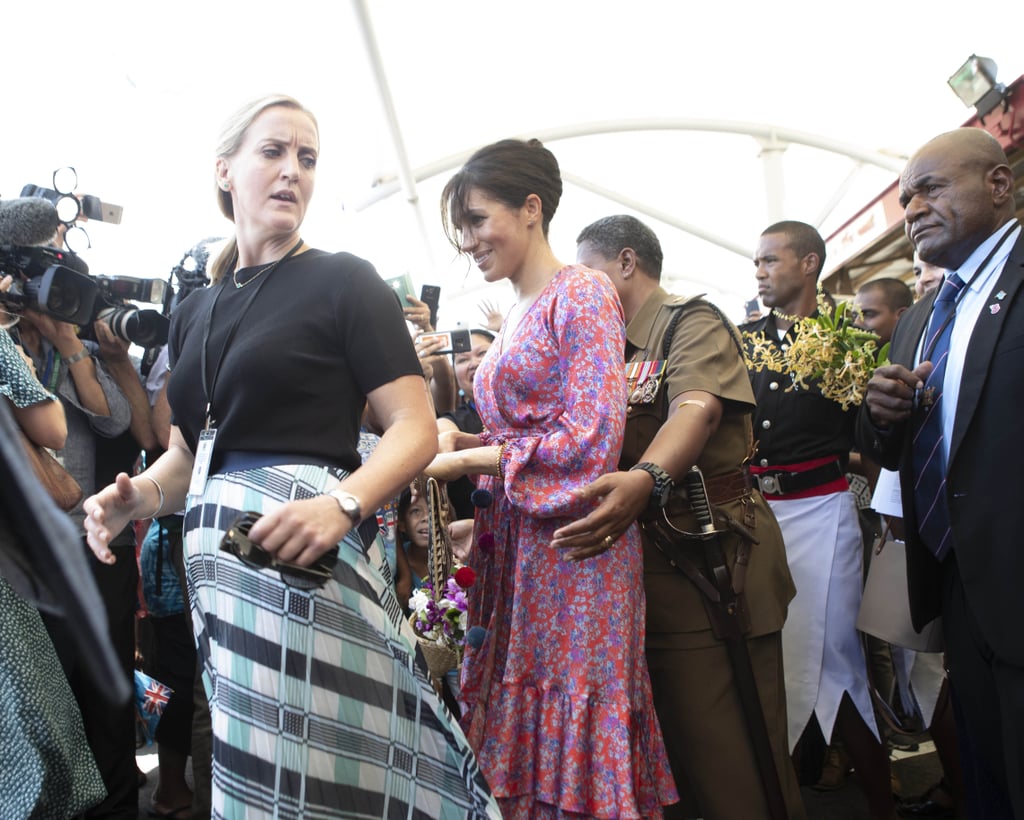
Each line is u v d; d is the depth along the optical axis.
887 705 3.44
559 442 2.18
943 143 2.52
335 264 1.95
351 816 1.71
